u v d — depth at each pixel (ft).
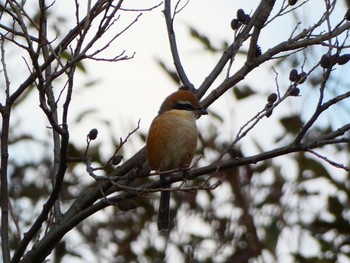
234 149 43.65
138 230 45.85
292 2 31.83
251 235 43.57
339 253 42.27
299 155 44.37
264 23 32.14
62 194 47.14
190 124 35.96
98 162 44.06
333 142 27.68
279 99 27.94
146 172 27.43
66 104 25.43
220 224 44.11
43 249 29.30
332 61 26.63
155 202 46.42
